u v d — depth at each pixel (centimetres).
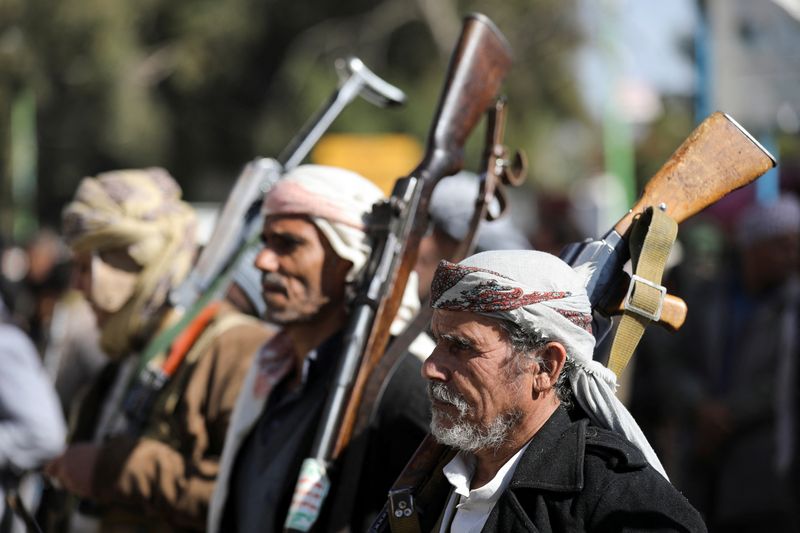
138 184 669
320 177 519
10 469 760
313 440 493
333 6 3462
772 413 891
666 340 986
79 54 3334
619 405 378
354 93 636
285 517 500
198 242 735
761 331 908
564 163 3247
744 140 425
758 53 858
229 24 3419
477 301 371
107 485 579
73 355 924
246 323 609
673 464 986
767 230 904
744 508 901
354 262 512
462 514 385
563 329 373
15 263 1489
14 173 3153
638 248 408
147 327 648
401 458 474
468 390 375
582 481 362
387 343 509
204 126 3612
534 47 3238
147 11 3409
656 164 2712
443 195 686
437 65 3297
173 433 589
